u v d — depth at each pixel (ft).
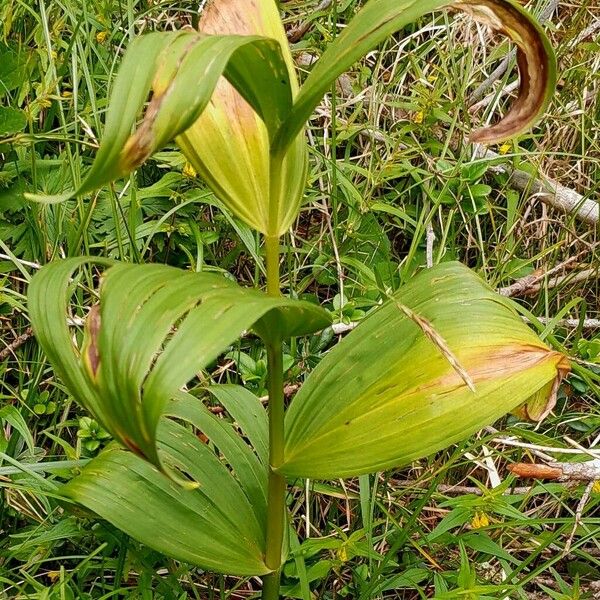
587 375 3.39
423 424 2.52
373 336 2.67
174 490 2.65
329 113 3.90
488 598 2.73
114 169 1.94
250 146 2.50
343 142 4.08
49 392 3.30
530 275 3.85
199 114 1.94
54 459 3.18
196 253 3.68
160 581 2.86
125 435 2.04
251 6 2.65
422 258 3.87
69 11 3.67
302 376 3.45
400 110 4.15
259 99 2.24
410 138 4.09
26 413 3.18
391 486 3.24
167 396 1.97
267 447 2.84
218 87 2.51
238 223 3.51
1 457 2.79
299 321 2.31
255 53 2.11
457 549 3.17
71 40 3.51
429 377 2.54
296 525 3.21
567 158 4.13
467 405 2.51
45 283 2.16
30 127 3.38
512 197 3.82
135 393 1.98
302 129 2.39
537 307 3.82
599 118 4.25
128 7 3.74
